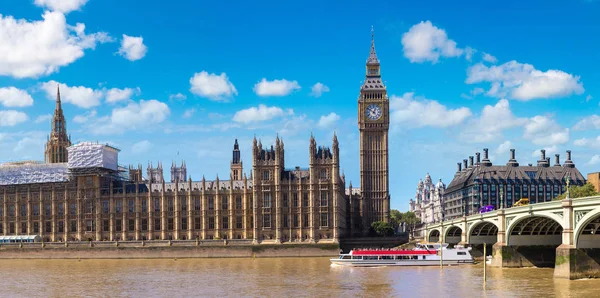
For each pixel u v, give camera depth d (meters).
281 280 139.38
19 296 122.62
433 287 124.44
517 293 113.44
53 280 147.50
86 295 122.25
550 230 158.25
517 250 157.62
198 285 133.62
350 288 124.88
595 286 117.31
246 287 128.75
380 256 172.25
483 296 111.69
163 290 126.94
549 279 130.38
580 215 123.94
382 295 115.81
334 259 177.38
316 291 121.56
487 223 182.12
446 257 171.25
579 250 125.62
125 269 174.12
